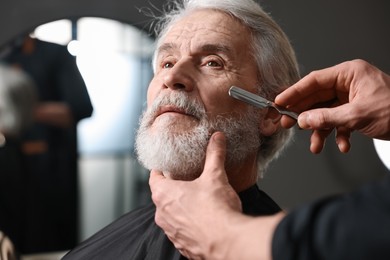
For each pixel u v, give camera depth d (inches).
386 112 40.9
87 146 159.0
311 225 25.9
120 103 159.0
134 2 106.4
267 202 53.6
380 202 25.0
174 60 49.5
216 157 37.1
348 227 24.8
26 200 138.6
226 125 47.4
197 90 46.9
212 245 31.3
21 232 138.5
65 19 107.0
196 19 49.9
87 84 153.3
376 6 119.2
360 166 116.3
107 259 51.7
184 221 33.8
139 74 156.2
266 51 50.5
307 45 115.0
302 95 44.9
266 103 45.0
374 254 24.1
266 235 28.8
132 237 52.4
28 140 138.2
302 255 25.5
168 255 47.8
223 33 48.7
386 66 119.4
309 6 114.8
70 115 140.8
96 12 106.5
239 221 31.0
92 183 160.2
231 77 48.1
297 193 115.3
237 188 51.7
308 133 114.1
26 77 135.5
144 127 47.4
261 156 54.4
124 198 162.7
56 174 142.4
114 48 149.3
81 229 159.2
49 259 141.4
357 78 42.8
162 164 45.8
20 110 135.4
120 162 163.3
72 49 138.9
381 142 112.7
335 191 116.6
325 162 116.0
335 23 116.4
